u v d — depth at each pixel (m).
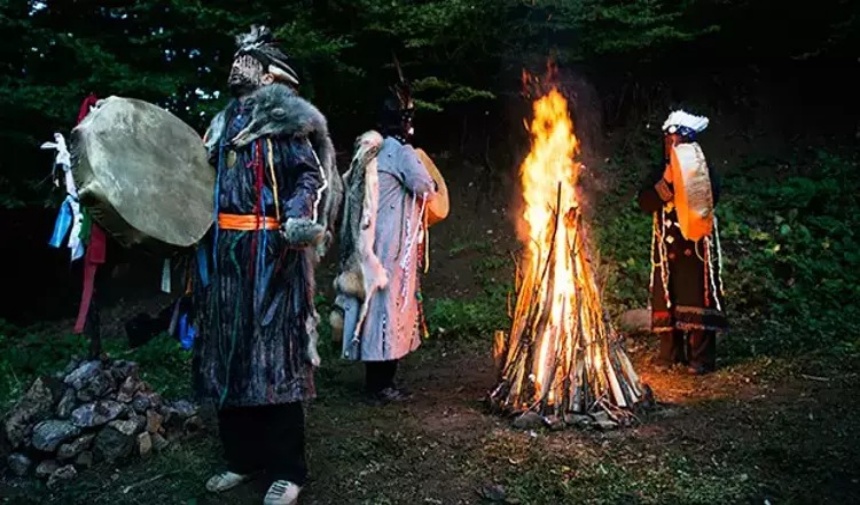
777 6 9.11
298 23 7.50
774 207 8.35
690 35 8.76
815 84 9.66
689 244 5.15
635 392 4.33
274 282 3.16
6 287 8.35
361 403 4.75
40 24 7.50
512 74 9.27
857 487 3.45
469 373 5.45
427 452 3.88
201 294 3.25
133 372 4.04
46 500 3.51
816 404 4.44
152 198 3.12
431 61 8.77
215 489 3.48
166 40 7.45
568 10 8.38
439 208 4.93
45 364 6.23
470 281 7.92
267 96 3.21
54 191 7.32
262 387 3.13
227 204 3.20
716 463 3.68
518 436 4.02
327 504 3.39
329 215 3.32
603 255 7.73
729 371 5.18
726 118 9.60
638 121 9.55
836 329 6.08
